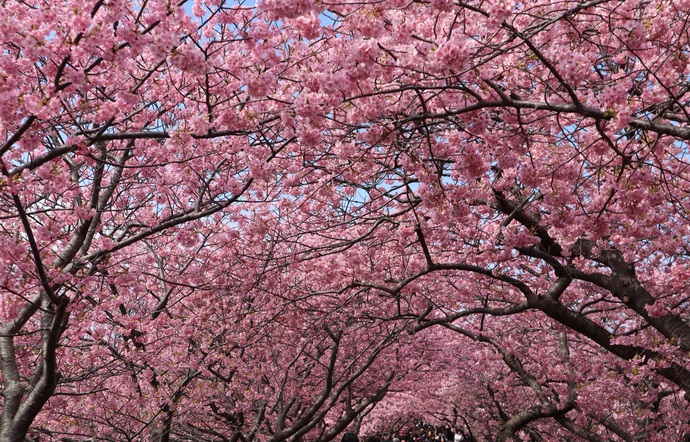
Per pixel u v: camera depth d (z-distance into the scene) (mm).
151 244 9898
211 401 9656
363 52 3883
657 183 5129
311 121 4262
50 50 3486
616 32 4762
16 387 5805
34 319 8492
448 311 12680
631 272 7473
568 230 6312
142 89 5820
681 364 8562
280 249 10102
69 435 8508
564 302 10195
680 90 5223
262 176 5320
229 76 5367
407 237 7949
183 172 5941
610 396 10469
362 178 6629
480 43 4512
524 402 15445
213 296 9469
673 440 10359
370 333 13445
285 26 4523
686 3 4406
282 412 10844
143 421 8336
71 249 6367
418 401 18141
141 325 8352
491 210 7934
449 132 5660
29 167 4000
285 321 9797
